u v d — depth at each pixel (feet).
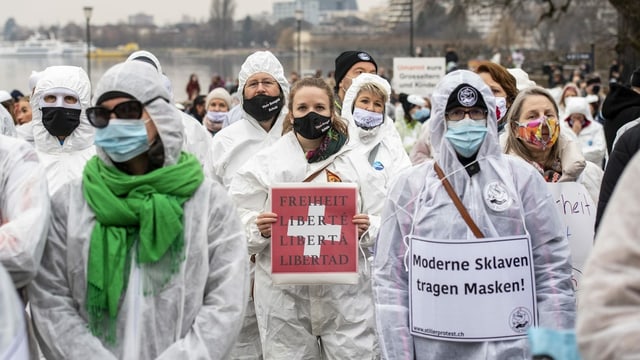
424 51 191.01
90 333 11.86
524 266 13.53
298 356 17.74
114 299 11.78
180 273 11.94
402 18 193.36
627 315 7.81
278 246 16.74
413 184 14.08
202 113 51.26
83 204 12.10
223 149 22.58
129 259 11.96
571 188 17.29
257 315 18.07
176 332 11.94
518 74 24.56
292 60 265.95
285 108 22.80
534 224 13.78
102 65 216.54
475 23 179.73
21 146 12.31
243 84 22.70
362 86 21.66
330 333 17.61
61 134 20.16
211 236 12.31
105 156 12.17
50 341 11.84
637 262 7.88
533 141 17.54
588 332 7.95
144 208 11.79
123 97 11.97
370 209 17.97
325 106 17.78
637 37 110.83
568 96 44.42
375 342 17.61
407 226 13.99
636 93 22.90
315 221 16.71
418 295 13.74
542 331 8.91
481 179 13.79
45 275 12.03
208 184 12.42
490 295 13.50
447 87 13.87
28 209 11.79
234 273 12.25
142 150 12.05
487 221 13.64
